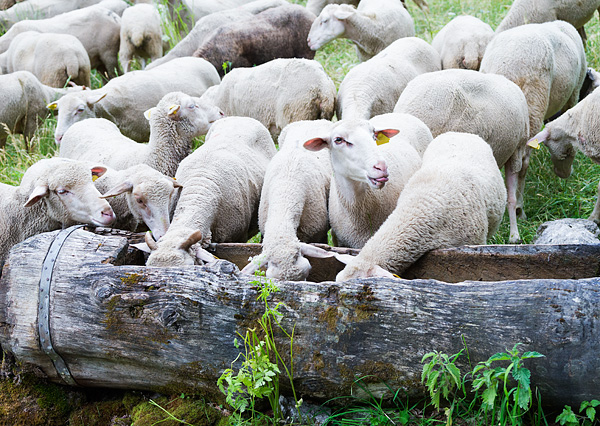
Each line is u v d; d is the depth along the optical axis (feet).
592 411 13.34
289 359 15.14
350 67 45.78
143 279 15.81
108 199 23.20
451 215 19.04
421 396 14.93
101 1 56.95
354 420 15.15
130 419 16.90
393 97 31.40
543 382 13.70
